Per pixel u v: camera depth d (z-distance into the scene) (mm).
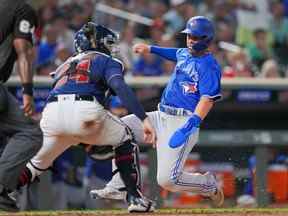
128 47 44312
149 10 48469
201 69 23781
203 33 23781
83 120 23203
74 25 45188
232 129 38938
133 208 23797
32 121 22766
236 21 48188
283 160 36906
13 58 22609
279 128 39375
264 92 39344
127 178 23938
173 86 24391
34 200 34656
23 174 24203
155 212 23891
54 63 42281
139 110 22750
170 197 36062
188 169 36844
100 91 23469
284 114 39406
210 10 48594
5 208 23188
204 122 38844
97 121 23328
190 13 48219
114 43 24109
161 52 25125
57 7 45531
